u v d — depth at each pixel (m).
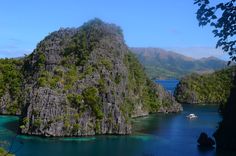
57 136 163.00
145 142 154.00
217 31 23.84
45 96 170.12
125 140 158.38
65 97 172.25
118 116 174.25
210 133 177.12
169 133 176.25
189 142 154.12
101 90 179.12
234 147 140.00
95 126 170.88
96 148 141.50
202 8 23.48
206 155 131.62
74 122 167.25
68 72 195.12
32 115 165.25
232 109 145.75
